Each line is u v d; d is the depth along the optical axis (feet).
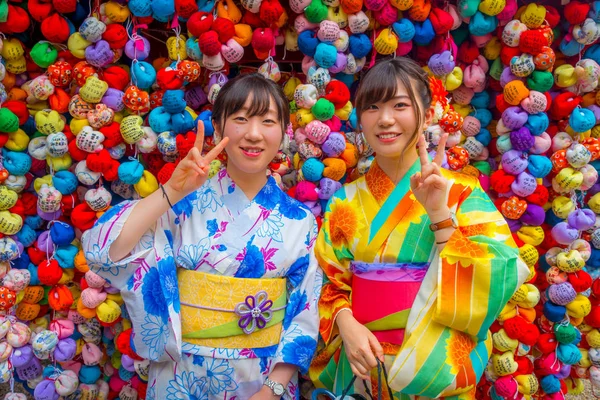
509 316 6.36
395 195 5.04
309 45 5.94
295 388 5.38
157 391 5.14
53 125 5.84
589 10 6.10
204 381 4.99
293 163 6.59
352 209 5.29
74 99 5.82
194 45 5.85
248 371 5.04
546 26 6.05
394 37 6.10
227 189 5.22
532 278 6.47
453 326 4.70
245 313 4.98
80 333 6.54
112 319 6.17
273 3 5.76
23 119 5.95
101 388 6.80
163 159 6.46
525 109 6.08
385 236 4.99
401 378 4.68
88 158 5.87
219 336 4.96
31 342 6.15
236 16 5.95
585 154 6.11
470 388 4.90
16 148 5.91
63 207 6.21
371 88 4.85
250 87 4.98
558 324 6.57
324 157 6.31
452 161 6.31
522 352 6.39
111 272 4.98
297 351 5.11
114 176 6.06
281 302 5.26
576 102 6.27
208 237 5.01
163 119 5.98
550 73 6.09
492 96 6.96
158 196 4.75
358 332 4.92
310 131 5.96
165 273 4.95
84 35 5.70
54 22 5.64
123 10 5.80
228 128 5.01
